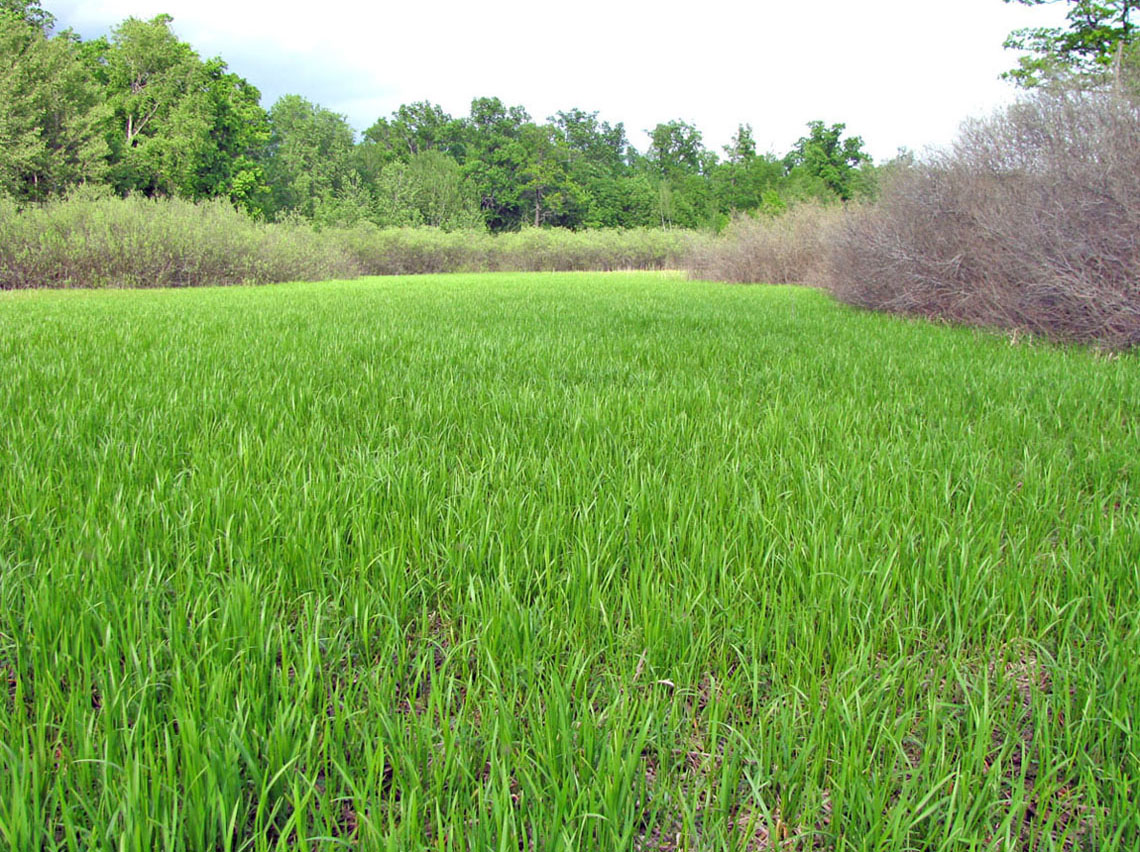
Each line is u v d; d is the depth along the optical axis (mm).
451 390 5289
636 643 2031
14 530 2680
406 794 1458
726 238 32156
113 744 1519
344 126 62812
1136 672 1833
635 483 3127
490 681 1736
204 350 7188
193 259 26156
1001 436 4258
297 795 1353
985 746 1661
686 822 1374
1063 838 1384
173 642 1857
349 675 1851
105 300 15500
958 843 1417
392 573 2270
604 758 1503
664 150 93875
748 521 2781
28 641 1921
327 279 35094
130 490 2967
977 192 11086
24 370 5535
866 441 3992
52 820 1330
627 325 10562
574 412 4543
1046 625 2191
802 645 2004
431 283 28719
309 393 4984
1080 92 10031
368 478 3109
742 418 4617
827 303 16234
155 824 1293
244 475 3203
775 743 1617
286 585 2299
